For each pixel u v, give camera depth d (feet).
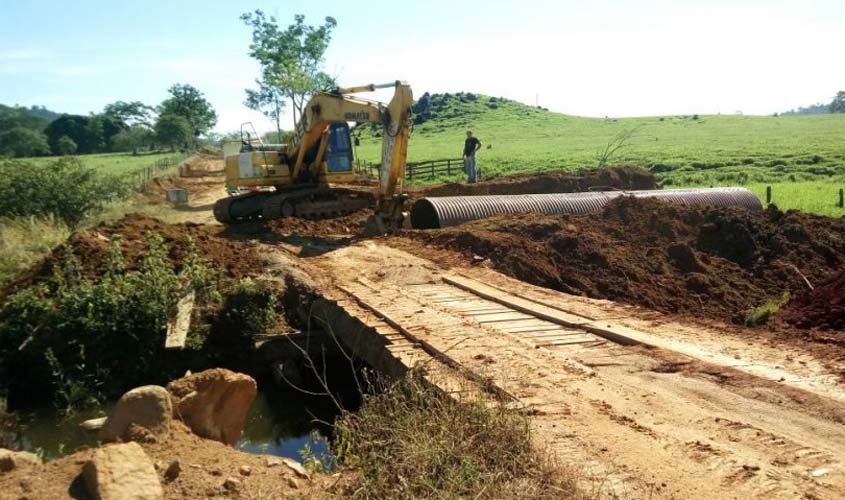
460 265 49.44
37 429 34.88
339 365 42.96
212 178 161.68
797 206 84.33
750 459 18.97
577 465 18.69
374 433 20.12
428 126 296.10
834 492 17.11
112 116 402.11
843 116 285.84
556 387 24.82
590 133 248.73
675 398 23.66
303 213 74.54
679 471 18.40
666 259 50.03
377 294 42.27
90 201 79.87
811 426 20.94
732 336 30.71
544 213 65.57
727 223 52.70
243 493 17.44
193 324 42.32
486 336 31.76
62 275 43.09
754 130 231.91
